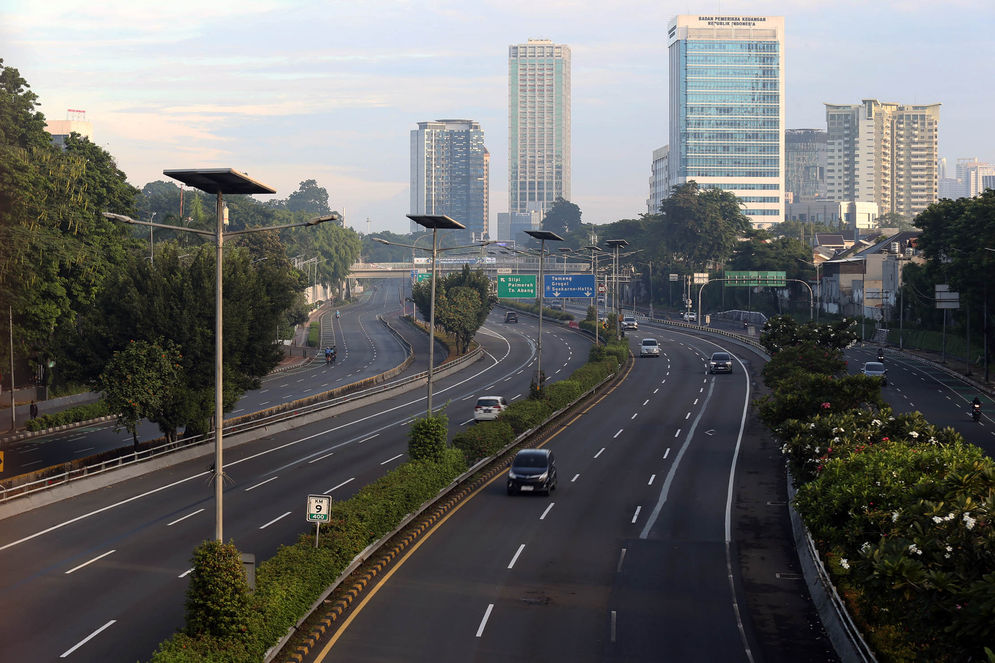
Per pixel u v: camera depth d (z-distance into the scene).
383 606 26.72
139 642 23.31
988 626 15.02
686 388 84.25
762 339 73.25
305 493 41.88
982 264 81.88
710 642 24.28
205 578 21.23
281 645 22.84
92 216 73.38
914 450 27.41
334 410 70.19
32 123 70.38
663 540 34.69
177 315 50.47
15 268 58.25
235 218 195.12
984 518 17.75
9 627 24.45
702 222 195.25
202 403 51.41
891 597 17.98
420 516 37.44
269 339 55.31
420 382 89.06
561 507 39.91
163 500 40.72
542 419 61.81
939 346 115.06
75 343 51.09
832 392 43.09
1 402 77.88
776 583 29.59
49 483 42.12
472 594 27.91
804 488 28.45
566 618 25.91
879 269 142.25
